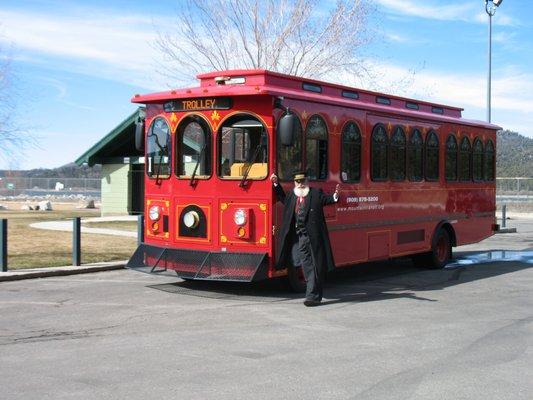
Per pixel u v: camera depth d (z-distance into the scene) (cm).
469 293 1059
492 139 1589
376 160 1169
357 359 645
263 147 948
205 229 986
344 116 1088
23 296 989
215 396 528
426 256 1370
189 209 1002
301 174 923
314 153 1020
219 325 792
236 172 962
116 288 1067
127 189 2908
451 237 1427
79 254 1279
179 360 635
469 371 607
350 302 965
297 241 956
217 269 960
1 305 916
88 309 888
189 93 991
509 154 9806
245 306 916
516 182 4694
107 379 572
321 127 1035
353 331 768
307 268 921
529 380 580
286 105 963
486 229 1565
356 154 1118
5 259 1178
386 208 1196
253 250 953
